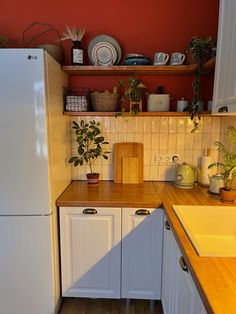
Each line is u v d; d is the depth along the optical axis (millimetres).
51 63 1566
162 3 1967
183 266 1029
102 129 2115
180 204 1560
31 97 1435
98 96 1877
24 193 1516
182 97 2053
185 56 1832
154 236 1671
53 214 1604
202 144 2104
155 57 1820
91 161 2156
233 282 791
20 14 1984
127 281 1736
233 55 1233
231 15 1268
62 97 1848
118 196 1751
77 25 1994
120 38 2004
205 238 1442
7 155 1478
